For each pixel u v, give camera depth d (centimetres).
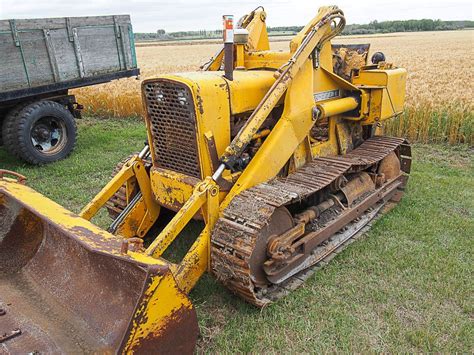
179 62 2717
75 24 856
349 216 489
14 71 775
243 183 394
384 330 363
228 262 357
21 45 777
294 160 461
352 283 425
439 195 640
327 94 503
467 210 591
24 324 316
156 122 416
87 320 310
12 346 295
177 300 269
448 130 962
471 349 342
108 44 930
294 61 413
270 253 382
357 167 505
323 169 456
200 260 372
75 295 328
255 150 428
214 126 387
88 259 324
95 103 1348
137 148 945
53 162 846
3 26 746
